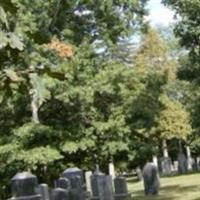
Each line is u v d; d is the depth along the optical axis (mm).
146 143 30016
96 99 28828
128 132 28328
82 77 26969
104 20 30016
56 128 27078
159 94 34594
